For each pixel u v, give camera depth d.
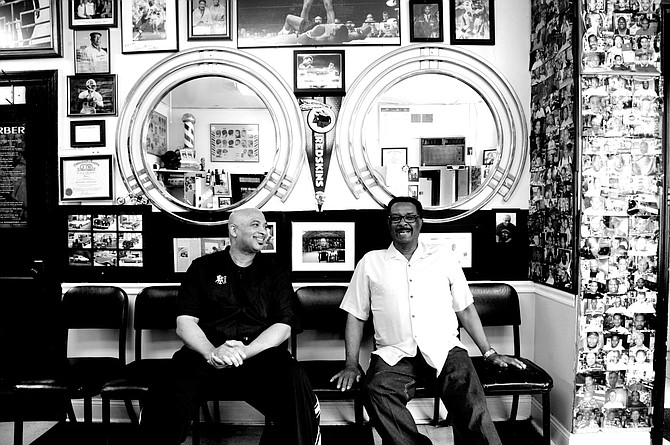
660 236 2.37
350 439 2.56
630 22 2.29
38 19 2.77
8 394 2.19
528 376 2.21
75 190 2.79
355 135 2.77
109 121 2.79
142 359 2.63
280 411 2.02
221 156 2.77
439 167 2.78
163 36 2.76
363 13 2.76
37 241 2.81
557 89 2.47
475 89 2.77
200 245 2.76
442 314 2.29
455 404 2.04
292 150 2.78
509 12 2.78
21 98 2.81
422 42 2.77
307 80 2.76
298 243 2.75
